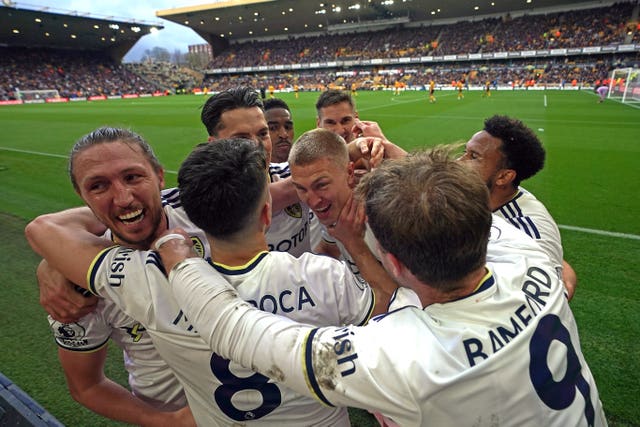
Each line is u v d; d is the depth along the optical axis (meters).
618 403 2.02
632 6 35.25
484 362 0.76
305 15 42.09
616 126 11.48
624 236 4.05
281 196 1.84
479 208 0.78
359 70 46.88
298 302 0.98
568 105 18.42
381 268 1.24
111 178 1.09
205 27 48.66
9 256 3.90
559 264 1.75
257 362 0.83
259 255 1.00
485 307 0.84
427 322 0.83
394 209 0.81
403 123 13.49
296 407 1.04
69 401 2.13
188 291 0.90
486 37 40.50
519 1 36.00
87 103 31.41
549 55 36.47
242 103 2.00
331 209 1.41
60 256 1.07
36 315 2.93
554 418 0.80
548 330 0.85
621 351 2.39
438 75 41.69
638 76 20.41
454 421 0.75
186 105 26.09
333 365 0.77
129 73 51.16
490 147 1.80
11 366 2.39
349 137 3.19
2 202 5.59
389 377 0.75
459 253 0.78
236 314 0.85
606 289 3.07
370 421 2.06
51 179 6.84
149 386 1.31
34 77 40.94
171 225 1.55
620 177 6.22
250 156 0.94
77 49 49.38
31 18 33.78
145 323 0.99
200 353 0.96
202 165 0.91
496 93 29.92
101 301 1.17
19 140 11.65
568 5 37.75
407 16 41.84
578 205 5.02
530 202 1.91
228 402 1.01
